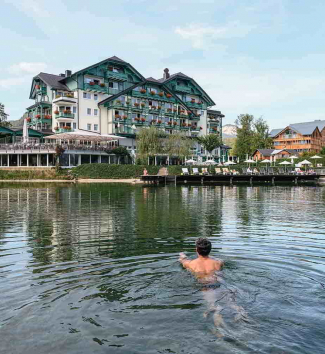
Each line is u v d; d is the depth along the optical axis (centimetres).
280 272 525
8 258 650
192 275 504
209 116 8212
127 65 6384
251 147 8750
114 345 314
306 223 1098
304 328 340
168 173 5125
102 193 2500
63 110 5744
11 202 1814
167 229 983
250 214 1336
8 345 317
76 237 863
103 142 5941
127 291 446
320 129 9550
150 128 5622
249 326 344
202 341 317
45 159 5131
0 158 5347
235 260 605
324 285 465
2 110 6681
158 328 343
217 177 4225
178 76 7231
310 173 4628
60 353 303
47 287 473
